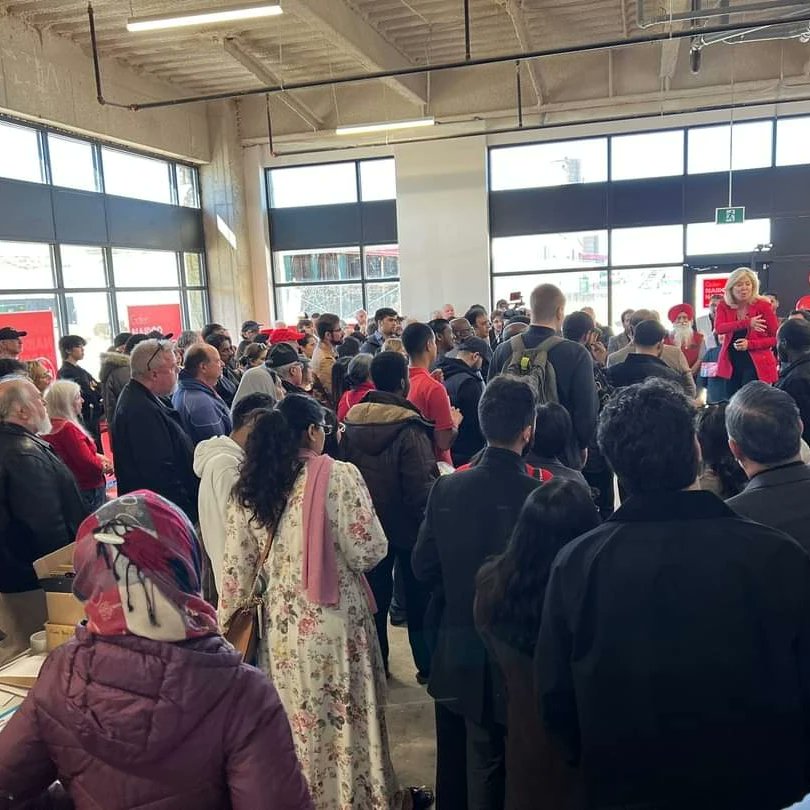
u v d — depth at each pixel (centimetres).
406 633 207
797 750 92
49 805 85
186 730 78
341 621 150
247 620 155
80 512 225
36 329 716
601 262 935
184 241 990
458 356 327
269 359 351
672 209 900
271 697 86
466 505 133
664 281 918
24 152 721
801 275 862
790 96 819
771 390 127
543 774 108
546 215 946
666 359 308
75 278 794
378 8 698
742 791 92
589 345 329
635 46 857
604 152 913
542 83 891
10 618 197
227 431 296
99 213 824
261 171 1031
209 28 719
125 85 830
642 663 93
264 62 841
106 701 77
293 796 84
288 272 1062
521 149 943
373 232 1019
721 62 837
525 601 112
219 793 81
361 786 155
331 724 152
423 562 143
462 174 951
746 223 875
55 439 280
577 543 100
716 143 873
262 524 151
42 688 81
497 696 123
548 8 715
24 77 682
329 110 981
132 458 246
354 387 283
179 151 939
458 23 746
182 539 85
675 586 91
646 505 95
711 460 153
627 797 97
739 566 90
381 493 207
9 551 201
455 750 138
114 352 403
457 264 970
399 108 953
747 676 90
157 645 79
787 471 123
